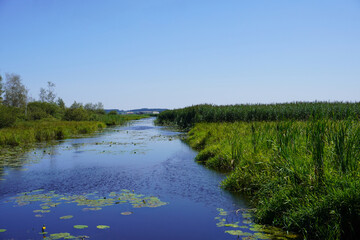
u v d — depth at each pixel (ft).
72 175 26.53
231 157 27.37
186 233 13.34
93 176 25.99
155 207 17.20
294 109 65.57
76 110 131.34
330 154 15.33
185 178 24.49
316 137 15.55
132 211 16.53
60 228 14.15
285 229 13.41
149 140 57.36
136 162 32.63
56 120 125.70
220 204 17.53
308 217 12.64
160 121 142.10
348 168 13.91
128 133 77.71
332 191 12.71
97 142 54.54
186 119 95.25
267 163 20.12
